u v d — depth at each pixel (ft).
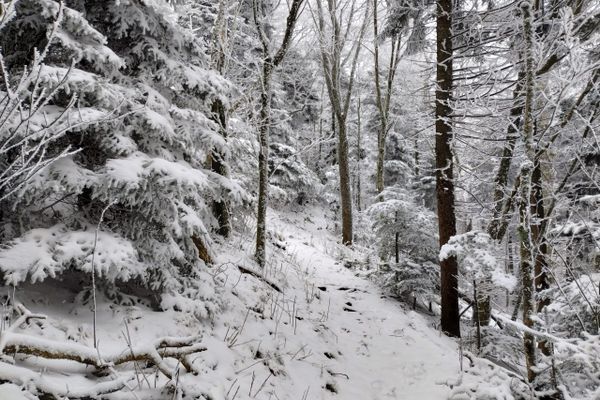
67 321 12.32
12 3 6.78
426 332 25.22
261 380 15.14
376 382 19.34
